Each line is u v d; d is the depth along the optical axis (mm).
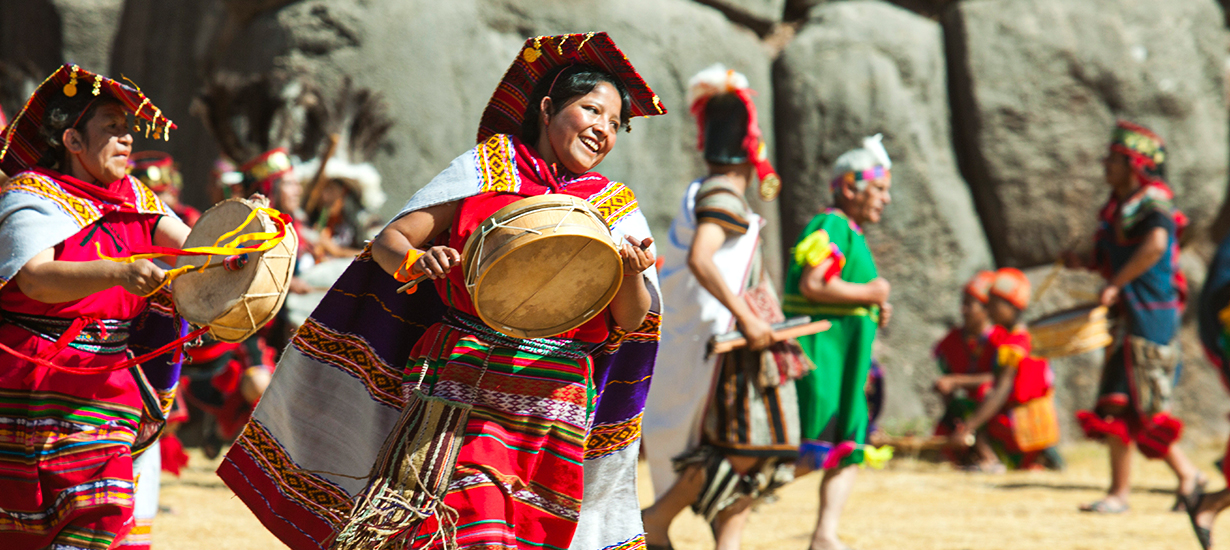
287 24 8062
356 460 2490
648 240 2281
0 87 5734
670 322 3816
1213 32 9258
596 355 2551
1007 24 9055
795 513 5418
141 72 9320
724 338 3623
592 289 2199
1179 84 8992
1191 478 5508
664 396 3807
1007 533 4762
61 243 2350
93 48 9531
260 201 2445
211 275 2377
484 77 8367
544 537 2357
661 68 8586
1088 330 6715
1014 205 8977
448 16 8273
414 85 8086
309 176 6605
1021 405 7312
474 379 2250
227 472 2459
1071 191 8930
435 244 2371
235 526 4570
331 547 2176
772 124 9031
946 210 8852
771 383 3650
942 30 9328
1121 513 5438
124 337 2490
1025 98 8969
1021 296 7395
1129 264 5633
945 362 8062
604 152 2377
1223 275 4922
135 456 2598
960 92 9141
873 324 4090
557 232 2061
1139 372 5562
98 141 2418
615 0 8602
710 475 3670
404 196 7980
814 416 3980
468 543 2143
